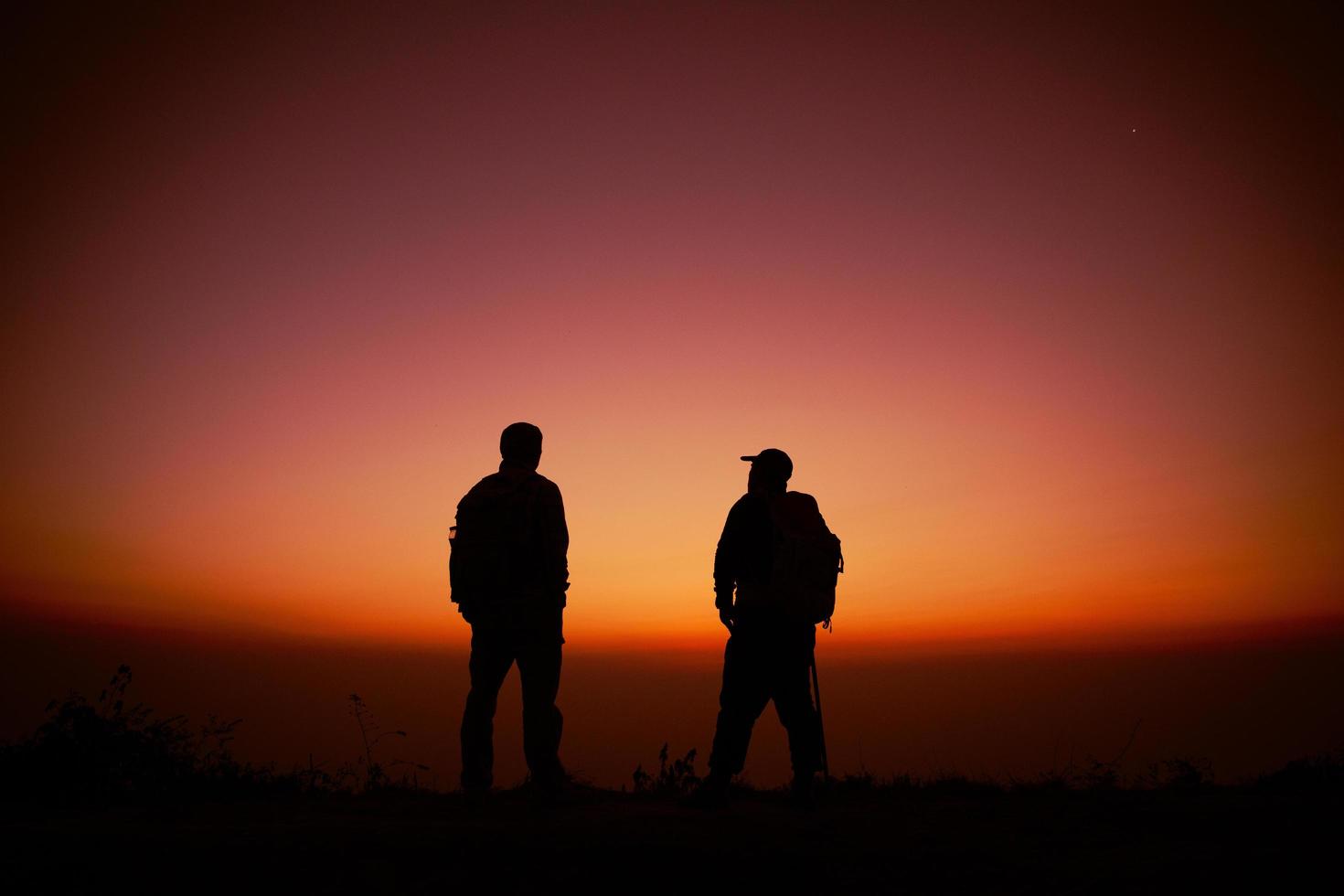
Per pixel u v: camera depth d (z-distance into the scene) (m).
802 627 5.05
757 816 4.61
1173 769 6.62
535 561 4.62
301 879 3.46
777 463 5.37
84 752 5.41
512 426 4.99
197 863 3.55
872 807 5.16
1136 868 3.66
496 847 3.76
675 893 3.45
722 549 5.14
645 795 5.95
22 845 3.67
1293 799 5.21
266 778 5.89
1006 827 4.43
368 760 6.24
